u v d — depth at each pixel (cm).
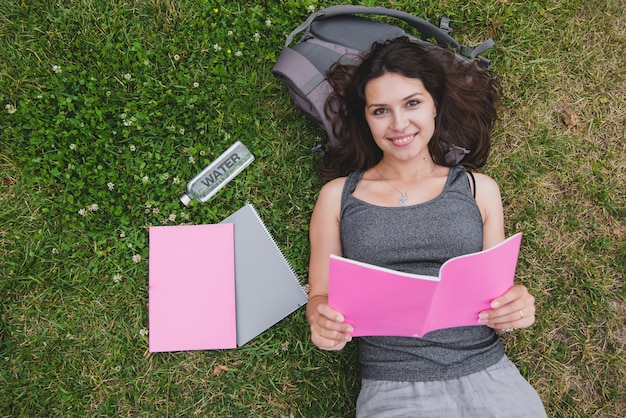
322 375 185
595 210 194
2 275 183
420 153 157
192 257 184
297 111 193
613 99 197
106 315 185
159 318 183
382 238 152
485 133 175
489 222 159
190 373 185
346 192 161
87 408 182
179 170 190
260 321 184
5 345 181
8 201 186
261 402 184
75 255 184
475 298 135
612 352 188
